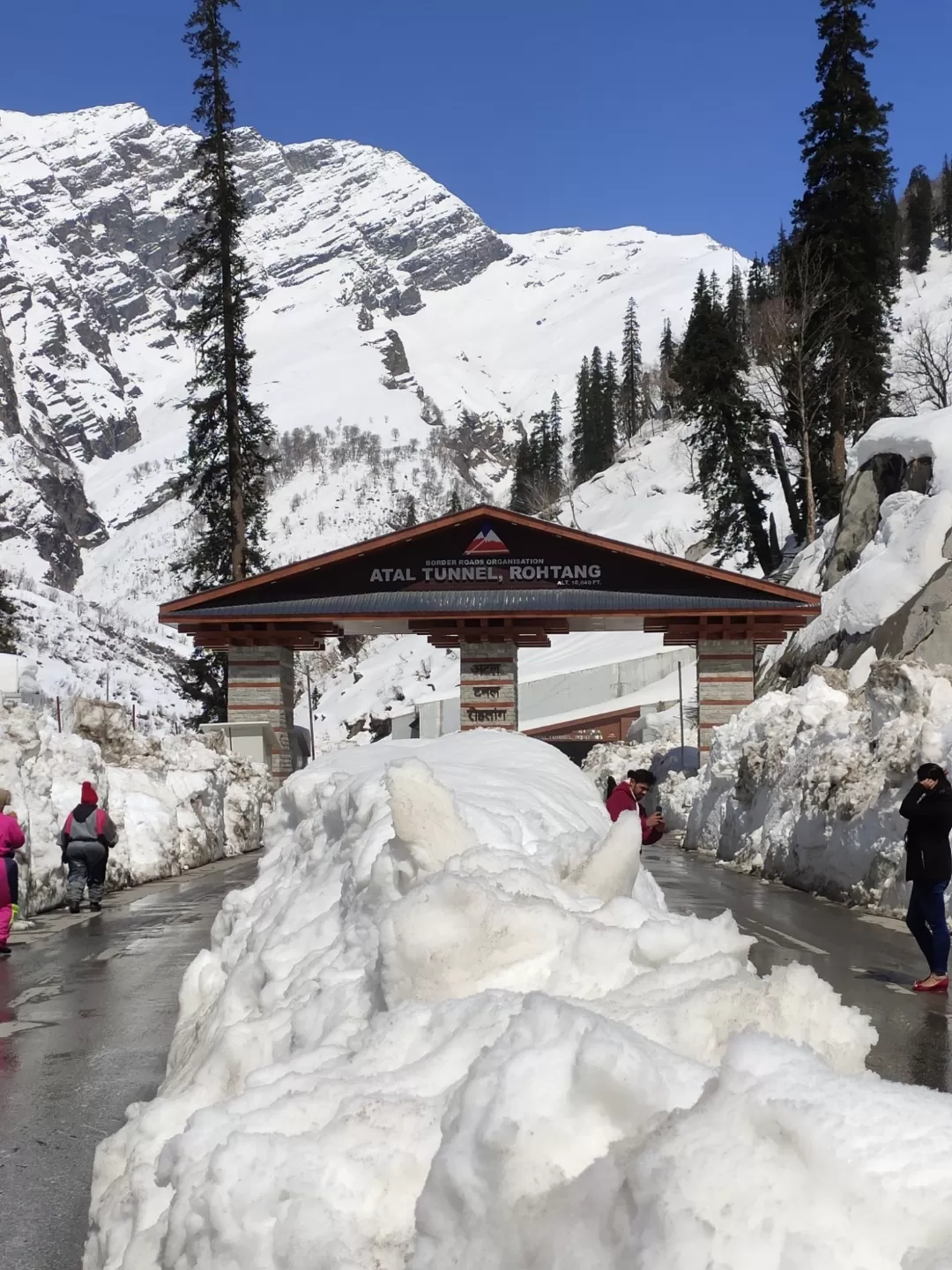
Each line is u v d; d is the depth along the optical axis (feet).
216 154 179.52
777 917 46.88
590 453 561.02
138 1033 28.04
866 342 204.74
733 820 78.54
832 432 209.36
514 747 21.36
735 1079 7.39
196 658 187.21
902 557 130.82
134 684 315.37
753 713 89.25
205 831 84.02
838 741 60.64
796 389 207.51
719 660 130.82
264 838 21.94
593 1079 7.97
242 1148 9.00
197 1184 9.15
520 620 131.44
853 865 51.67
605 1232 7.25
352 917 14.26
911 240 533.55
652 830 33.63
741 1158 6.87
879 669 56.54
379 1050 10.66
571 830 16.71
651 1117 7.79
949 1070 23.26
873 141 202.08
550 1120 7.97
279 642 134.10
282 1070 11.20
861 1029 9.85
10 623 245.65
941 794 32.12
